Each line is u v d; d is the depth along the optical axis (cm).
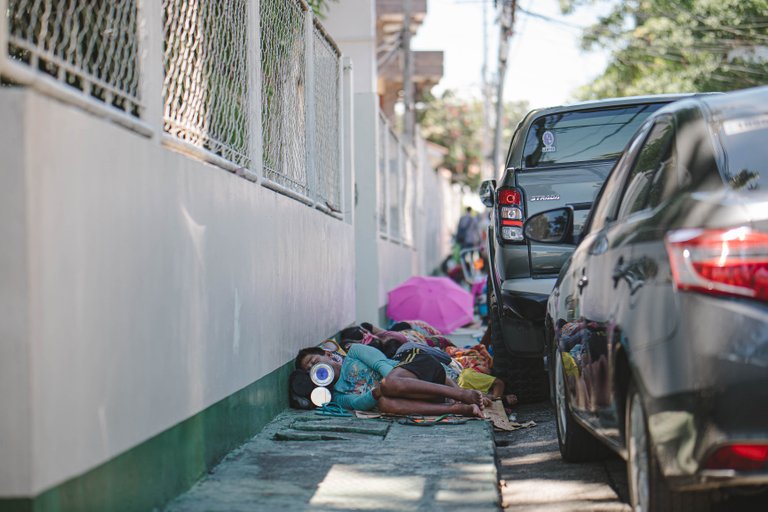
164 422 502
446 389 786
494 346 933
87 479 409
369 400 793
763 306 381
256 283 707
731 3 2438
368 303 1402
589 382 535
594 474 604
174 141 537
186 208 546
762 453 377
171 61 554
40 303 372
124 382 449
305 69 962
